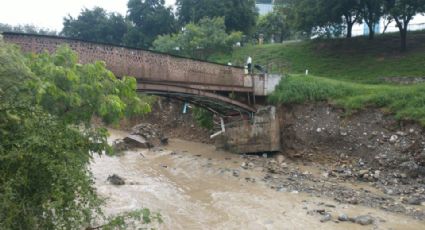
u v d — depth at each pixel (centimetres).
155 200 1562
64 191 593
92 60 1582
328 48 4103
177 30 5522
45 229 575
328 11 3675
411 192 1653
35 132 611
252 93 2625
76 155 704
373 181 1862
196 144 3186
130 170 2155
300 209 1451
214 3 5138
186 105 3067
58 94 791
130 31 5647
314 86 2530
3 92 641
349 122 2255
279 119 2591
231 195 1656
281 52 4362
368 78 3111
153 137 3112
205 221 1329
